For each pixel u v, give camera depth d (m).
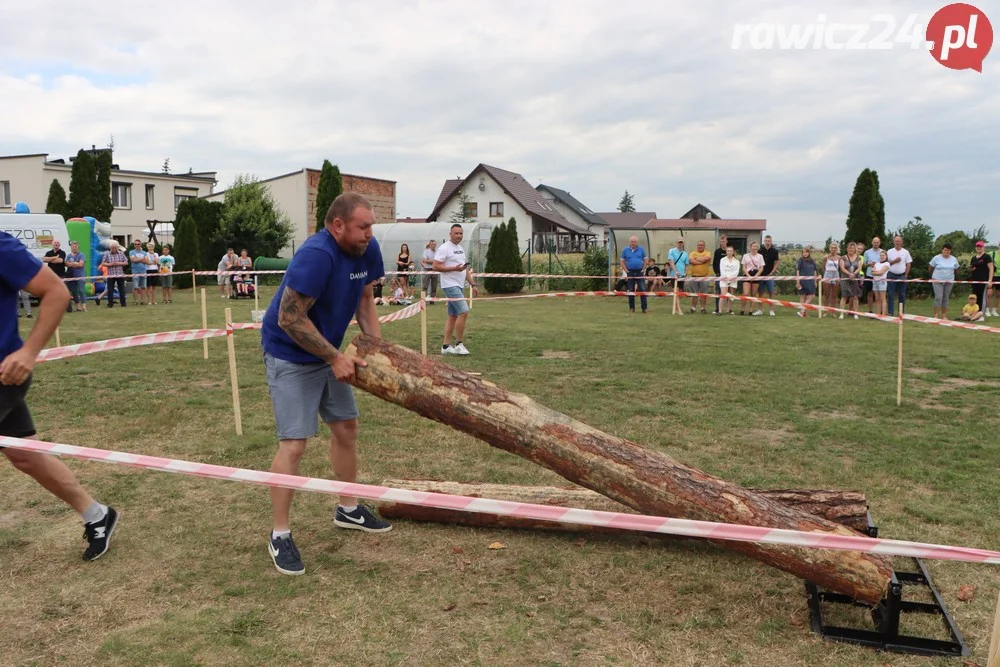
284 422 3.44
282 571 3.35
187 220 27.27
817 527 2.95
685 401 6.98
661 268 21.47
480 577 3.33
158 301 20.83
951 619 2.92
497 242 24.89
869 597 2.88
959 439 5.64
